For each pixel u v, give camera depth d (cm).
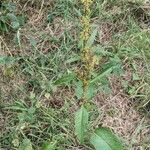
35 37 136
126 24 140
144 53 133
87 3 99
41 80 125
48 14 141
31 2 142
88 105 110
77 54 131
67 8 140
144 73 129
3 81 127
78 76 104
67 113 119
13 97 123
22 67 129
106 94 125
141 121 121
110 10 142
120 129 120
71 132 116
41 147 105
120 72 128
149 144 116
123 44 134
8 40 136
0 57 127
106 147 102
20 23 137
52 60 129
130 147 115
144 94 125
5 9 138
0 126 118
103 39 137
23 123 116
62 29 137
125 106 124
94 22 140
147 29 138
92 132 108
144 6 142
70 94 124
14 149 113
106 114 122
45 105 122
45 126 117
